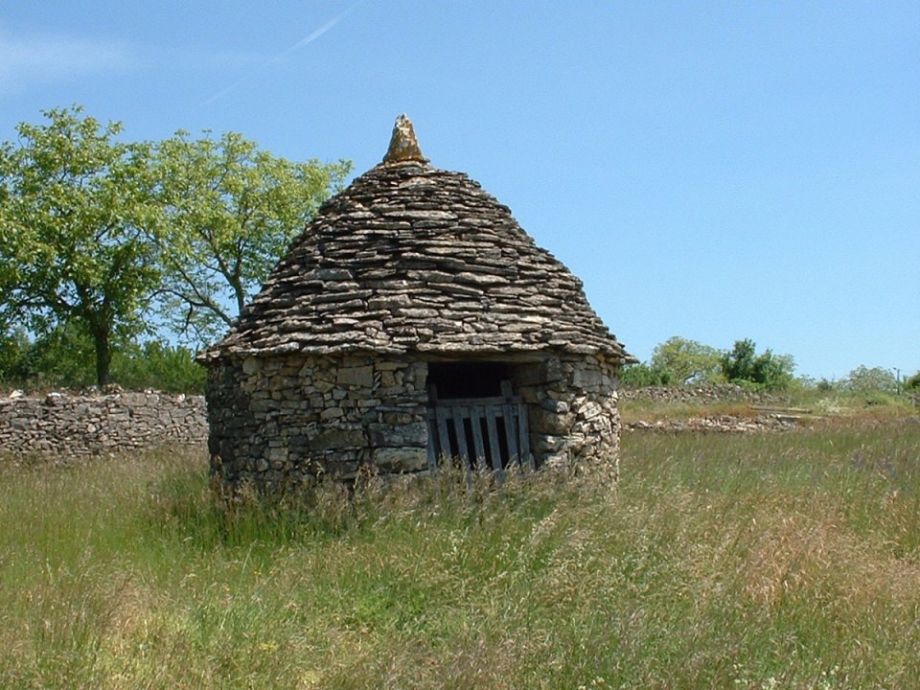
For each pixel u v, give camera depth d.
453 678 5.87
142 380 35.81
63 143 30.94
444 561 8.03
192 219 32.84
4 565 8.30
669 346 50.50
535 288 10.87
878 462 14.70
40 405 21.34
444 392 12.50
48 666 5.96
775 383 39.84
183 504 10.34
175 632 6.83
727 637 6.45
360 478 9.85
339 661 6.49
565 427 10.58
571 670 6.09
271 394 10.19
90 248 30.28
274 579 8.02
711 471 13.54
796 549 8.15
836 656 6.57
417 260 10.52
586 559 7.76
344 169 37.22
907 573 8.28
